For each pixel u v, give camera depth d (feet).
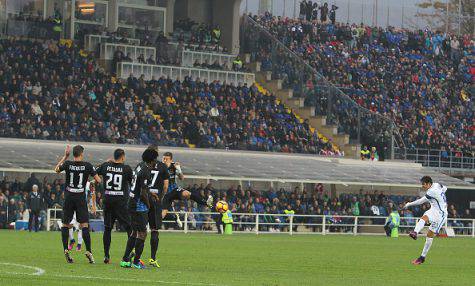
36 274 192.24
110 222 225.76
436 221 267.59
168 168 229.66
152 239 223.71
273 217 529.86
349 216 532.73
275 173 562.66
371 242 426.92
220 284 183.32
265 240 412.36
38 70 597.11
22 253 263.90
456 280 219.82
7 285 167.63
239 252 309.42
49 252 270.46
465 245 422.00
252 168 565.94
